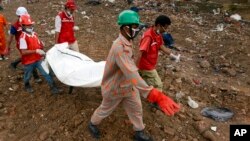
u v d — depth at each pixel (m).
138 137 4.73
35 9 11.77
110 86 4.23
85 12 11.38
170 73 7.18
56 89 5.73
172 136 5.09
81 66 5.21
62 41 6.36
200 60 8.27
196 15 12.34
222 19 11.91
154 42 4.98
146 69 5.15
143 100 5.73
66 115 5.25
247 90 6.93
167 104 3.75
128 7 12.46
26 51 5.45
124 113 5.29
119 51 3.86
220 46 9.28
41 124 5.14
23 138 4.93
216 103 6.28
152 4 13.30
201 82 7.02
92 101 5.55
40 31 9.33
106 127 5.00
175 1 14.16
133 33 3.91
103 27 9.90
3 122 5.23
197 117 5.64
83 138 4.84
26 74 5.68
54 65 5.40
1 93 5.89
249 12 13.05
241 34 10.38
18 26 5.57
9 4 12.53
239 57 8.62
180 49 8.81
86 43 8.48
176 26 10.67
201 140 5.16
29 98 5.69
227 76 7.56
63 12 6.23
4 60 7.27
